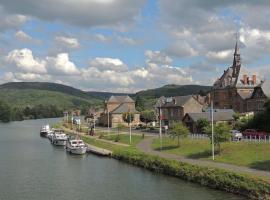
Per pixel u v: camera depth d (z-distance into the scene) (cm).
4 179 6656
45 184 6241
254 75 14975
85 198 5353
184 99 14375
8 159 9094
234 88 14775
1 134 17662
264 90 13012
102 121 19775
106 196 5419
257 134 8906
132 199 5219
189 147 8181
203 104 15425
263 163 6081
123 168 7425
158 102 16650
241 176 5228
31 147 11919
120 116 18075
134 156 7988
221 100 15462
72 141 10350
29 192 5731
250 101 13675
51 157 9419
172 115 14825
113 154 8919
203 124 10788
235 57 15475
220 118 11375
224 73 16050
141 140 10731
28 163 8419
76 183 6256
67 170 7431
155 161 7100
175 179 6209
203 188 5538
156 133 12656
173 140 9325
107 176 6725
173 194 5312
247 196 4941
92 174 6950
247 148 7025
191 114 11419
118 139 11556
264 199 4681
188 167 6244
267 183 4850
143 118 17475
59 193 5650
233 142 7675
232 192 5184
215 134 7069
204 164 6475
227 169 5862
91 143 11638
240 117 11444
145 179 6312
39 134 17625
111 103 19388
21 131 19712
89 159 8894
